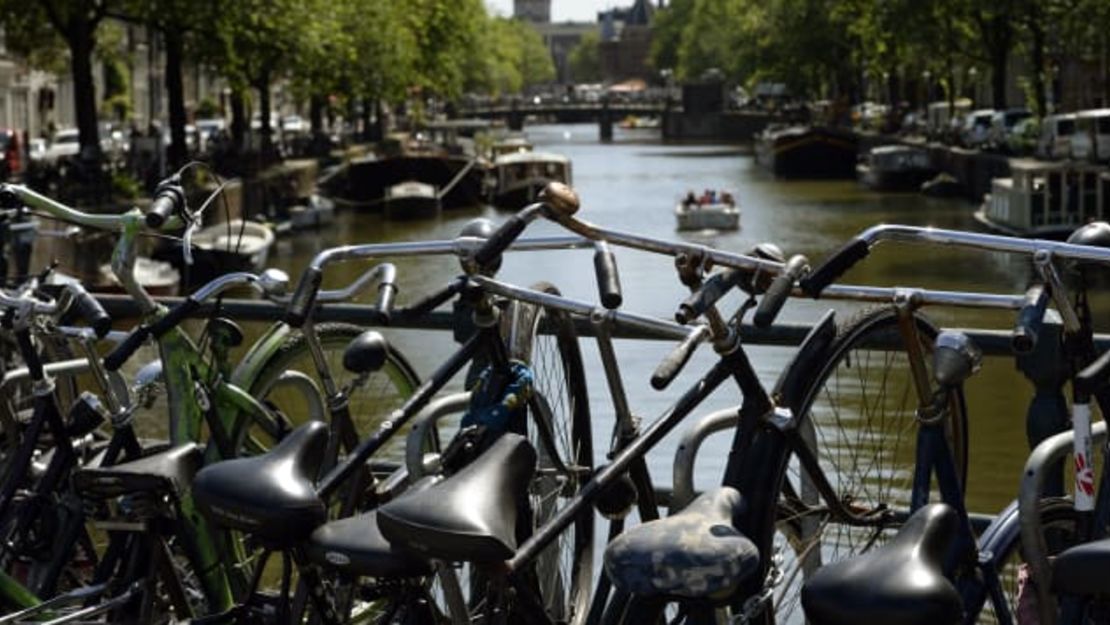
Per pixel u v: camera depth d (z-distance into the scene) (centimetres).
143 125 10400
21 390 744
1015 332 464
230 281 604
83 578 607
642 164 11288
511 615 483
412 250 555
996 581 502
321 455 478
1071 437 506
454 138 11181
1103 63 6756
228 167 6206
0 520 586
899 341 553
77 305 607
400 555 442
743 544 402
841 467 564
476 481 428
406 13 9425
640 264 3984
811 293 485
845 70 11181
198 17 4659
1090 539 497
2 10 4569
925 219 6419
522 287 544
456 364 539
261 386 628
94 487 542
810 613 391
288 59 5338
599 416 1362
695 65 16475
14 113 8625
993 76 7325
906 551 394
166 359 609
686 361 483
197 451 559
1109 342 632
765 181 9188
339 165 8431
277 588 607
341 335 649
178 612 550
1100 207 5266
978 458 1220
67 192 4469
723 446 943
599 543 639
